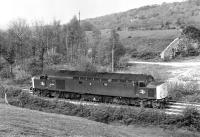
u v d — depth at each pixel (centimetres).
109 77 3516
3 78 5403
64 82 3822
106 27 14575
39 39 7119
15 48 6825
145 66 6000
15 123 1961
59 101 3256
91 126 2336
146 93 3225
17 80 5000
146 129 2603
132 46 8281
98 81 3553
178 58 6712
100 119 2850
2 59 6444
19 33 7156
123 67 5981
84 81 3659
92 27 11994
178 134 2441
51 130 1934
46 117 2439
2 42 6969
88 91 3634
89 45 7275
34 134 1750
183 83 4025
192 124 2591
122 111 2872
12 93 3694
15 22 8581
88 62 5381
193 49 6888
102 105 3044
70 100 3716
